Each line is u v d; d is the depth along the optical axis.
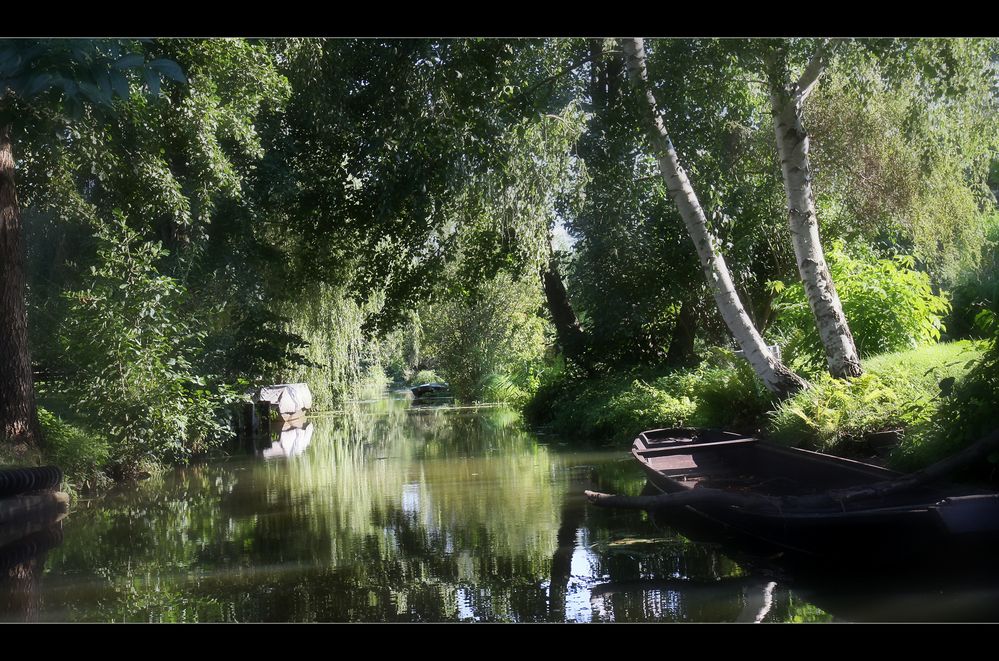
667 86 10.64
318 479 11.88
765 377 11.00
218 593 5.62
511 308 32.00
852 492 6.26
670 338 19.50
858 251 16.86
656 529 7.16
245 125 16.00
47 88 4.86
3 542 8.02
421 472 12.04
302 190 19.42
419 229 17.38
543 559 6.18
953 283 16.47
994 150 14.18
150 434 13.27
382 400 45.28
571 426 17.38
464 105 11.95
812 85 10.54
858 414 9.11
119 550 7.35
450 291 20.23
